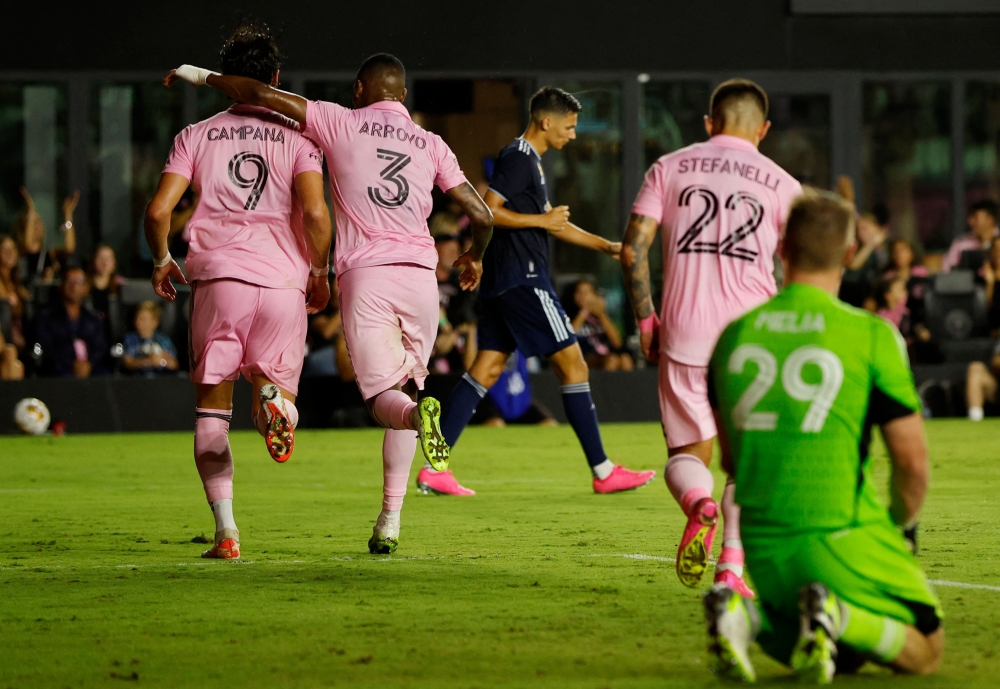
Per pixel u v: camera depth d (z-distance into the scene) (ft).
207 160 56.75
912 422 33.76
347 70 173.58
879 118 183.73
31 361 153.48
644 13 178.19
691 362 49.55
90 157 172.45
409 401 57.88
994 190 186.09
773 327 34.65
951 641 39.24
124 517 75.66
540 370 168.86
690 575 38.75
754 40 180.45
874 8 181.68
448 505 80.38
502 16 175.83
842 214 34.96
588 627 41.98
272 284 56.39
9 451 125.90
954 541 62.23
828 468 33.60
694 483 40.32
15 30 170.91
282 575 52.80
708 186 49.67
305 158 57.21
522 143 85.87
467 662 36.99
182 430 152.05
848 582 33.22
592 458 86.99
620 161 178.91
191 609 45.42
